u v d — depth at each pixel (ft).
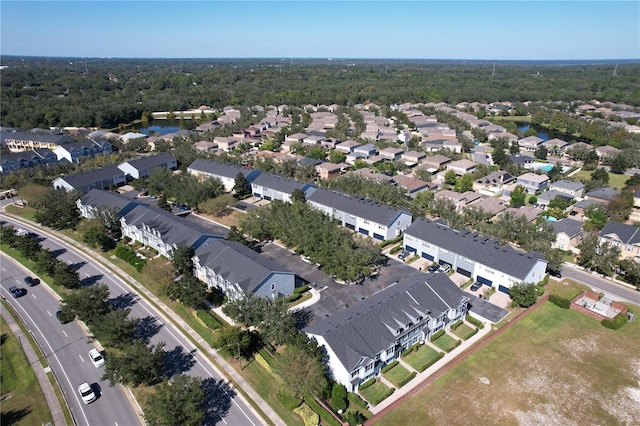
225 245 262.06
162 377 185.06
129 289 255.09
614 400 177.88
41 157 502.79
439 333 214.90
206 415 166.09
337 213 343.87
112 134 631.97
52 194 359.25
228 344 191.83
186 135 636.89
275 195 393.50
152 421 148.97
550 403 175.83
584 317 233.35
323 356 183.21
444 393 179.52
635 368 196.13
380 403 173.27
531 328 223.30
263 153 557.33
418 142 612.29
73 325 222.89
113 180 433.89
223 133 654.94
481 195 408.67
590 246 279.08
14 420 164.76
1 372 190.19
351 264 252.62
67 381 184.65
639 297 251.80
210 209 355.97
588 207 359.66
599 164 529.86
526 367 195.42
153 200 397.19
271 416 166.40
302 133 644.27
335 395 168.86
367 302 213.87
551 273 277.03
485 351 205.67
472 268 265.95
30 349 204.44
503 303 243.81
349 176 428.97
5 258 294.05
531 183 431.43
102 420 164.35
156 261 252.62
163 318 227.20
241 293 223.10
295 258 291.58
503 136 634.02
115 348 202.39
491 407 173.17
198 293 225.35
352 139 613.52
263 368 191.52
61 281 244.63
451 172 456.86
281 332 193.16
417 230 296.71
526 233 301.63
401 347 199.72
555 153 582.35
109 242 303.48
